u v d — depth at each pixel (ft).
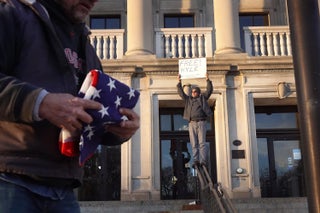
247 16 71.56
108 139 6.79
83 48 7.06
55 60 6.19
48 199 5.93
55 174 5.89
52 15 6.53
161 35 56.90
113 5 70.33
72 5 6.56
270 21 70.74
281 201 43.47
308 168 10.87
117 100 6.02
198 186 43.37
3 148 5.62
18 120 5.18
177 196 57.16
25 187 5.65
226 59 54.60
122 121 6.01
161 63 54.29
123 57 54.80
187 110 40.27
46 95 5.23
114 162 55.88
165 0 70.49
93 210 43.47
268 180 59.06
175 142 58.95
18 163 5.62
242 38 69.62
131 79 54.65
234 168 52.11
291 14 11.90
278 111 60.44
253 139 53.11
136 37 56.59
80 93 5.76
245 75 54.80
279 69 54.75
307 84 11.18
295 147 59.88
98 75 5.82
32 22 6.04
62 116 5.25
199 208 38.60
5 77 5.26
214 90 54.13
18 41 5.90
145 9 57.93
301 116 11.27
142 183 51.19
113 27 70.44
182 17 70.69
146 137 52.65
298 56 11.48
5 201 5.46
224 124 53.26
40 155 5.77
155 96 54.24
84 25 7.23
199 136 39.52
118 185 55.31
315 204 10.59
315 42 11.44
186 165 58.13
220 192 25.61
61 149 5.77
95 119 5.67
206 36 56.95
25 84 5.25
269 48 56.54
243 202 43.70
